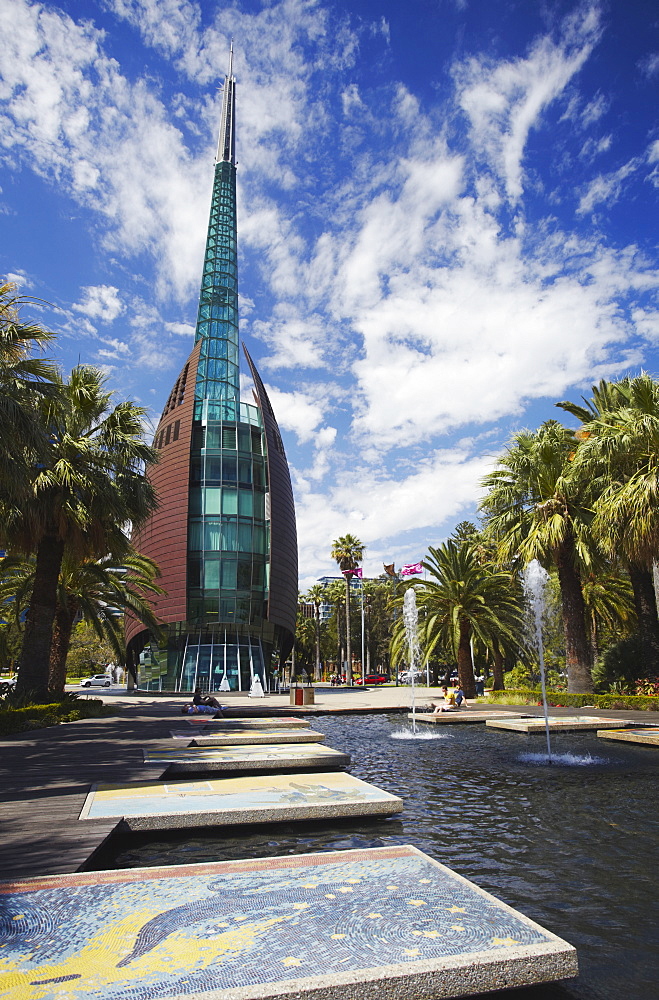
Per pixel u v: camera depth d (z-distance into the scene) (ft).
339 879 14.07
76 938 10.93
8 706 54.34
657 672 73.67
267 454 162.81
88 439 62.95
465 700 92.79
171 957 10.16
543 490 81.25
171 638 145.48
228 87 228.63
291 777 30.32
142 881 14.02
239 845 20.94
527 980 10.20
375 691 153.38
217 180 204.54
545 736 53.83
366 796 25.43
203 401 169.68
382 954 10.23
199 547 150.51
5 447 39.09
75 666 216.74
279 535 157.69
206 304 187.32
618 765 38.45
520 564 86.43
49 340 42.73
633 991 11.64
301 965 9.85
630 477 66.85
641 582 75.66
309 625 272.72
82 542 63.36
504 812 26.09
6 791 25.52
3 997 8.86
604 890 16.89
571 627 79.77
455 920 11.69
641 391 65.36
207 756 34.68
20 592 77.87
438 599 93.35
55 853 16.76
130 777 28.71
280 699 104.73
